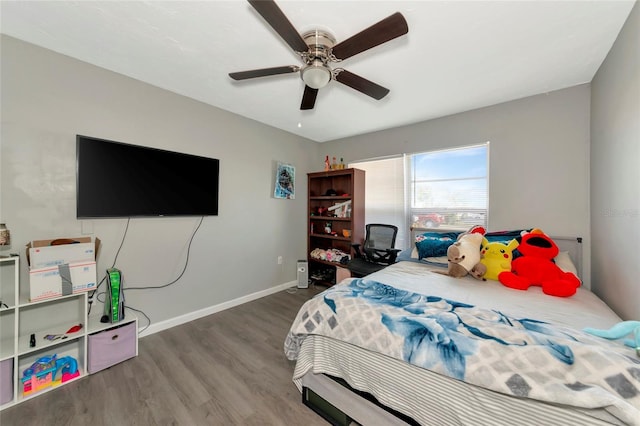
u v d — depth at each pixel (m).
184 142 2.48
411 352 1.07
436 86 2.21
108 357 1.79
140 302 2.23
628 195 1.39
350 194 3.63
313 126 3.35
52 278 1.60
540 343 0.94
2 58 1.60
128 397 1.51
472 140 2.71
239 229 3.01
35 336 1.67
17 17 1.45
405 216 3.27
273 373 1.75
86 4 1.35
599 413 0.74
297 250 3.83
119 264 2.10
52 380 1.58
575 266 2.15
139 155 2.16
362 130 3.49
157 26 1.52
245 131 3.04
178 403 1.47
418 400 1.07
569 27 1.48
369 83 1.68
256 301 3.13
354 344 1.26
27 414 1.38
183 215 2.46
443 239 2.60
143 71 2.04
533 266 1.88
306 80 1.58
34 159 1.72
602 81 1.83
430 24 1.46
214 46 1.71
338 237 3.60
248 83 2.22
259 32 1.57
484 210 2.71
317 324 1.43
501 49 1.70
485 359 0.93
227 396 1.53
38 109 1.73
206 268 2.70
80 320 1.91
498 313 1.27
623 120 1.46
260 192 3.25
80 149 1.87
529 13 1.38
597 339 1.04
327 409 1.38
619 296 1.51
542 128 2.34
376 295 1.53
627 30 1.39
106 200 1.99
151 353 1.98
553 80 2.11
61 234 1.82
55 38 1.64
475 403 0.93
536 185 2.37
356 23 1.46
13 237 1.65
